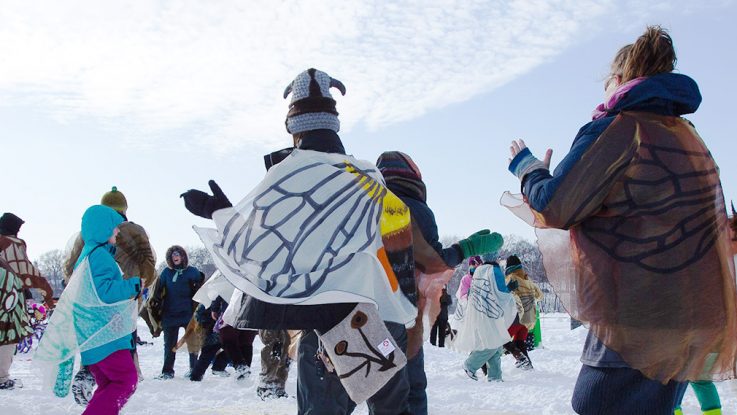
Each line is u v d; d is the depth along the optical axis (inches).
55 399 266.2
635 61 117.3
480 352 351.9
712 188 111.0
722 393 266.7
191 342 357.1
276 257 122.6
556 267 119.3
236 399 281.7
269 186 126.0
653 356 105.9
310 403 130.2
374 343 123.1
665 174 109.0
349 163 132.3
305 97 136.8
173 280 362.9
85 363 189.6
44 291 362.6
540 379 359.9
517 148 121.0
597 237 111.7
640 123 111.7
